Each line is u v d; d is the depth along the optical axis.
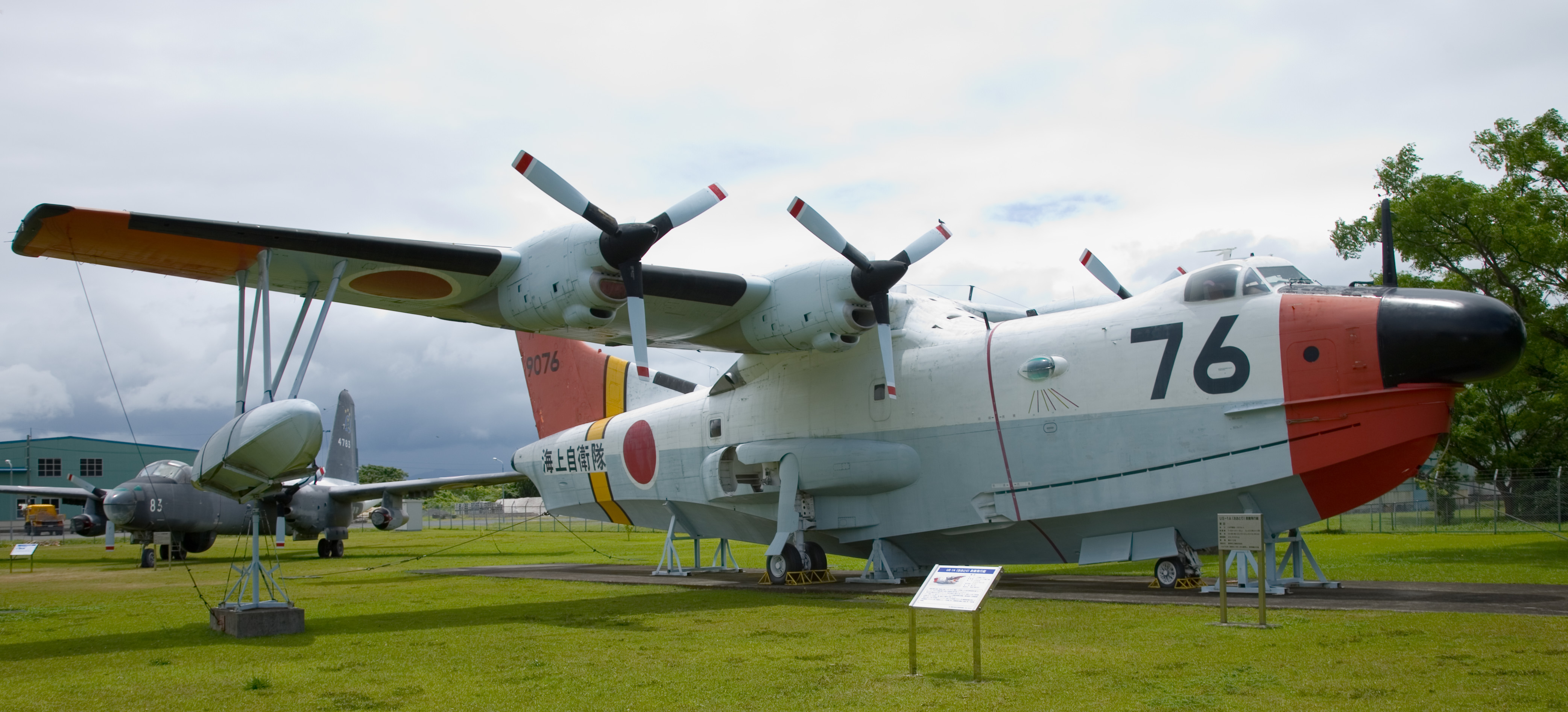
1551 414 24.50
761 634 8.35
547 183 11.04
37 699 5.84
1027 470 11.91
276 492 9.38
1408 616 8.26
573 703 5.58
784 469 13.46
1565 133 20.14
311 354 10.41
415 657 7.26
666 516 16.70
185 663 7.12
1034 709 5.16
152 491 23.30
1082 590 11.49
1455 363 9.54
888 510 13.23
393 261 10.95
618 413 17.83
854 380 13.61
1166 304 11.30
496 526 56.03
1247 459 10.46
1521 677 5.71
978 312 14.24
